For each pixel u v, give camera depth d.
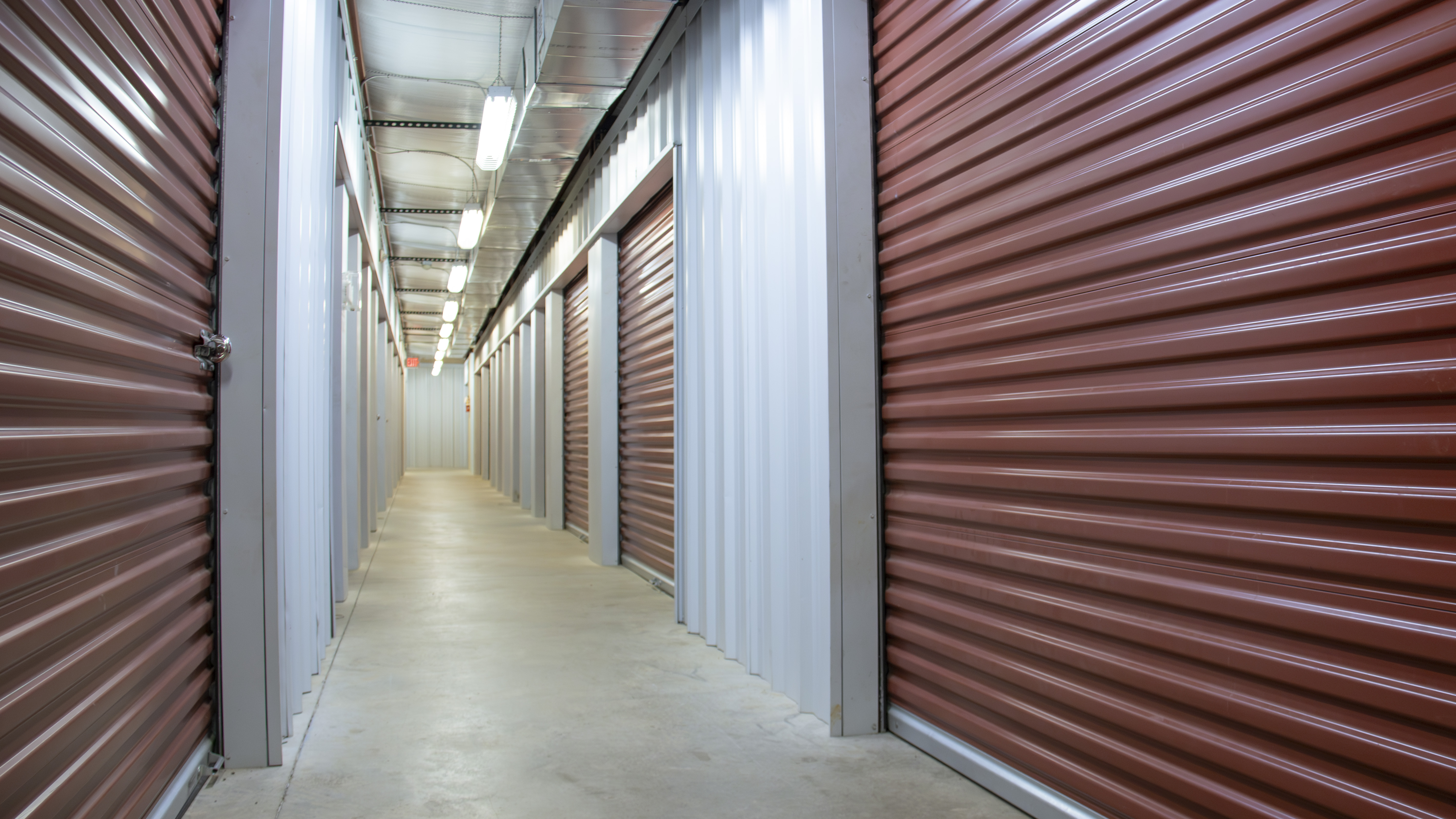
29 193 1.42
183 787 2.37
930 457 2.81
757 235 3.78
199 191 2.46
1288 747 1.74
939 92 2.76
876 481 3.02
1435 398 1.49
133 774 1.95
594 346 7.37
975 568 2.61
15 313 1.37
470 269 11.83
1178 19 1.97
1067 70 2.26
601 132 7.05
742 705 3.36
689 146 4.89
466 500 14.18
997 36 2.54
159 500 2.18
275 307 2.64
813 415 3.17
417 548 8.15
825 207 3.01
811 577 3.22
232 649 2.67
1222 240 1.85
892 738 2.98
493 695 3.52
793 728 3.08
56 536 1.58
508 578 6.41
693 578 4.71
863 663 3.01
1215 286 1.86
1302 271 1.68
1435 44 1.48
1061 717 2.30
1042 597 2.34
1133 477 2.06
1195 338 1.90
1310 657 1.69
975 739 2.62
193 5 2.34
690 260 4.84
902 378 2.92
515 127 6.42
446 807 2.43
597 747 2.91
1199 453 1.89
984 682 2.59
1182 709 1.96
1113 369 2.13
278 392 2.71
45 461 1.54
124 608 1.93
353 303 6.47
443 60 5.88
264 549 2.67
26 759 1.42
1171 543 1.96
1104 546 2.16
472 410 25.08
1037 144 2.37
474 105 6.71
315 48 3.59
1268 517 1.77
